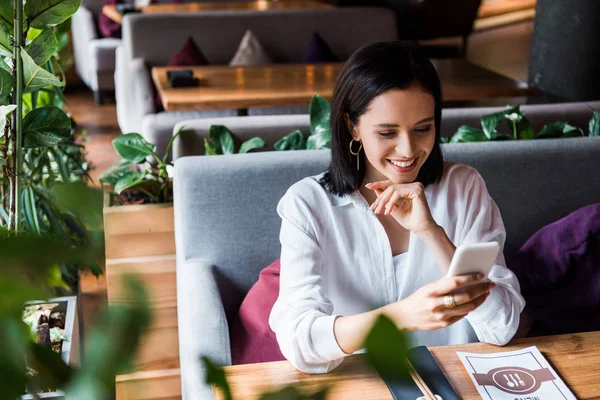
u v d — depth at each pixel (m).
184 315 1.81
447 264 1.47
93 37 6.43
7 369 0.40
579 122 2.93
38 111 1.67
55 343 1.88
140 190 2.69
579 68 3.90
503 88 3.84
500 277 1.58
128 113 4.53
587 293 2.08
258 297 1.97
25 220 2.38
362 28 5.23
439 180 1.69
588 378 1.41
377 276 1.64
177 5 6.23
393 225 1.64
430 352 1.49
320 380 1.38
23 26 1.57
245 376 1.41
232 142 2.62
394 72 1.45
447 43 8.10
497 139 2.62
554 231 2.18
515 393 1.35
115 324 0.39
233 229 2.10
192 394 1.48
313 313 1.43
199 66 4.47
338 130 1.57
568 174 2.31
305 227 1.59
